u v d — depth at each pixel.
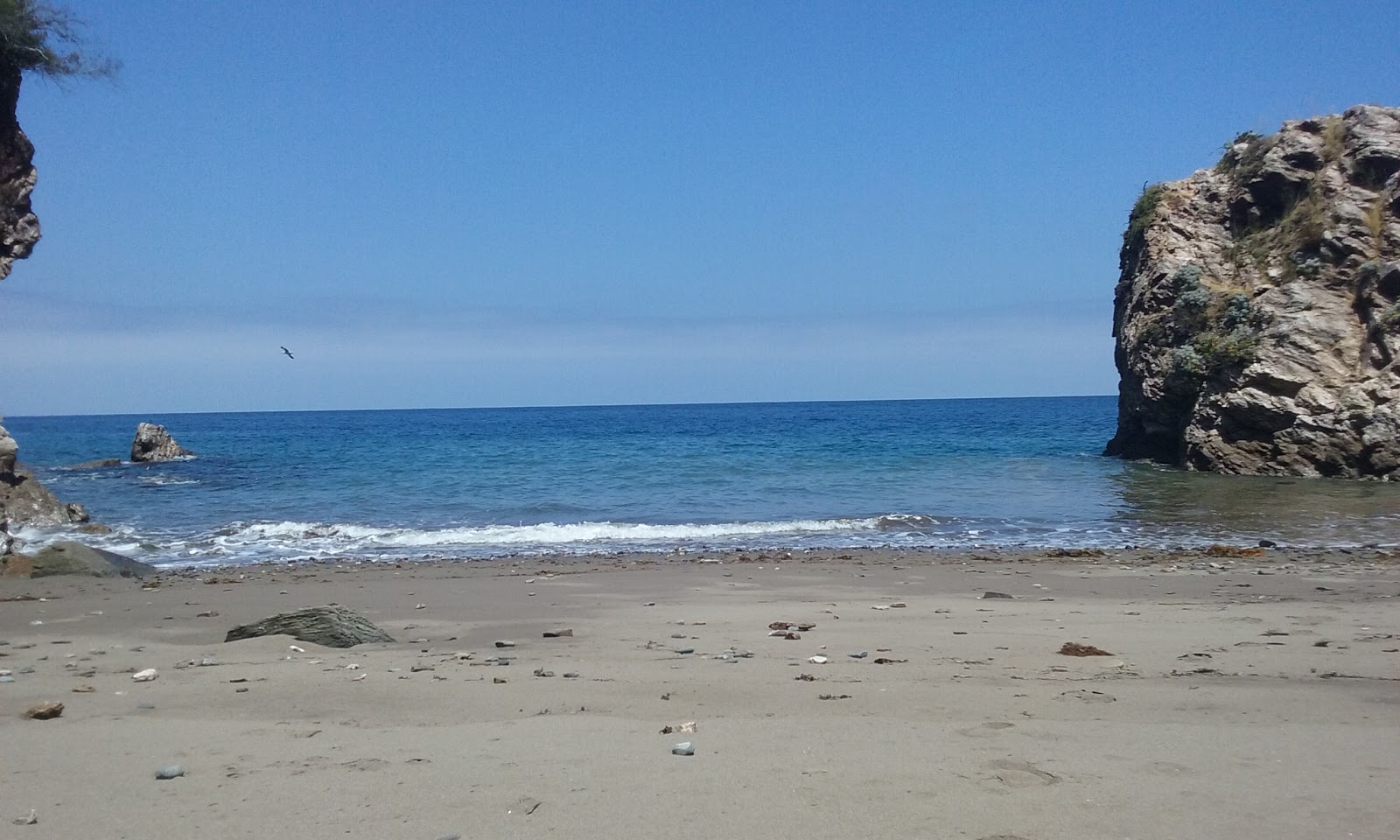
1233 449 37.75
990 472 38.41
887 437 67.31
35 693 7.38
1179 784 5.06
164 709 6.86
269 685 7.59
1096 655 8.91
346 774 5.29
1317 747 5.71
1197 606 12.17
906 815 4.64
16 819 4.67
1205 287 40.41
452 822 4.57
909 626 10.88
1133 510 26.44
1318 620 10.90
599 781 5.14
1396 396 34.25
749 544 21.19
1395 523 23.05
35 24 24.25
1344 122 40.22
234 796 4.96
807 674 8.01
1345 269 37.31
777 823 4.54
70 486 35.50
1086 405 185.88
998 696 7.07
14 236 25.19
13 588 14.63
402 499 30.69
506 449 55.97
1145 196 45.56
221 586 15.09
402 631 10.91
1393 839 4.33
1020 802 4.80
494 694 7.25
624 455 48.91
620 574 16.28
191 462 49.31
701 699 7.05
